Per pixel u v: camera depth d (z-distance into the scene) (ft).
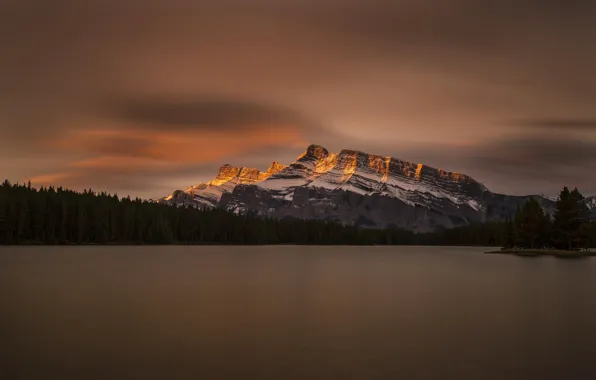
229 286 248.93
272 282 271.49
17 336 130.21
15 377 98.48
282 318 155.94
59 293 216.13
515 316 160.66
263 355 113.19
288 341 125.90
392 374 100.42
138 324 145.69
